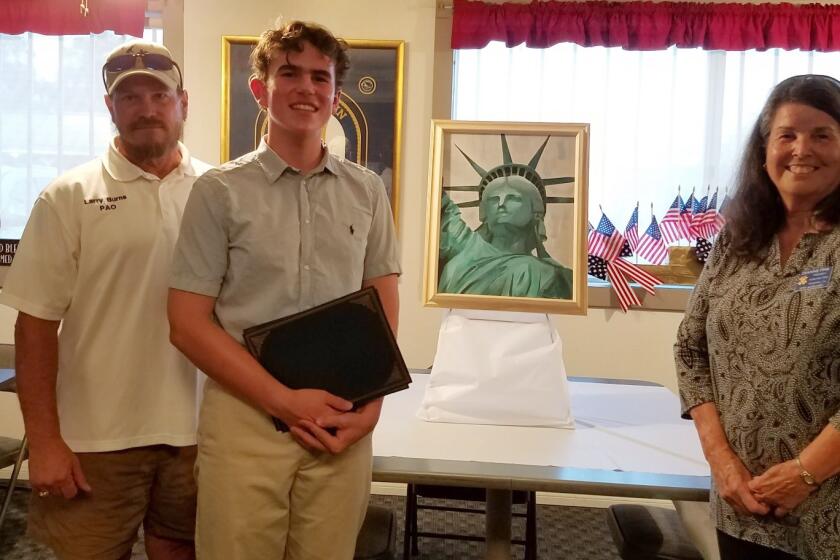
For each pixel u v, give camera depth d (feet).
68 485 4.78
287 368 4.38
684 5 9.23
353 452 4.51
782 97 4.31
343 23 9.52
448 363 5.91
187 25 9.52
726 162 9.53
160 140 4.94
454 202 6.28
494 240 6.21
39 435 4.80
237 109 9.48
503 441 5.41
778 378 4.14
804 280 4.13
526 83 9.57
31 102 9.64
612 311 9.68
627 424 5.97
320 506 4.45
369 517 6.13
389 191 9.59
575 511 9.94
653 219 9.66
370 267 4.89
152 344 4.94
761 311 4.25
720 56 9.45
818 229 4.17
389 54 9.47
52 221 4.84
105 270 4.87
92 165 5.09
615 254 9.55
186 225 4.41
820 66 9.39
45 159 9.71
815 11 9.14
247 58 9.44
